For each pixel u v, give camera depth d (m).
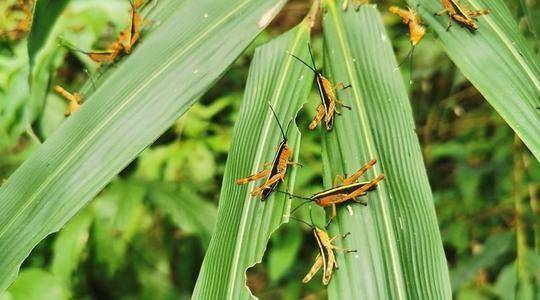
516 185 0.75
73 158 0.51
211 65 0.52
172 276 0.89
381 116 0.51
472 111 0.95
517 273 0.70
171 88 0.52
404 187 0.50
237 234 0.49
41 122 0.60
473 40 0.52
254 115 0.52
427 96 0.96
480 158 0.91
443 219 0.89
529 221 0.76
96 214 0.71
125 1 0.68
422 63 0.88
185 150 0.76
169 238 0.82
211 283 0.48
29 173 0.51
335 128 0.51
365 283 0.48
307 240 0.96
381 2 0.85
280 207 0.50
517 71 0.51
